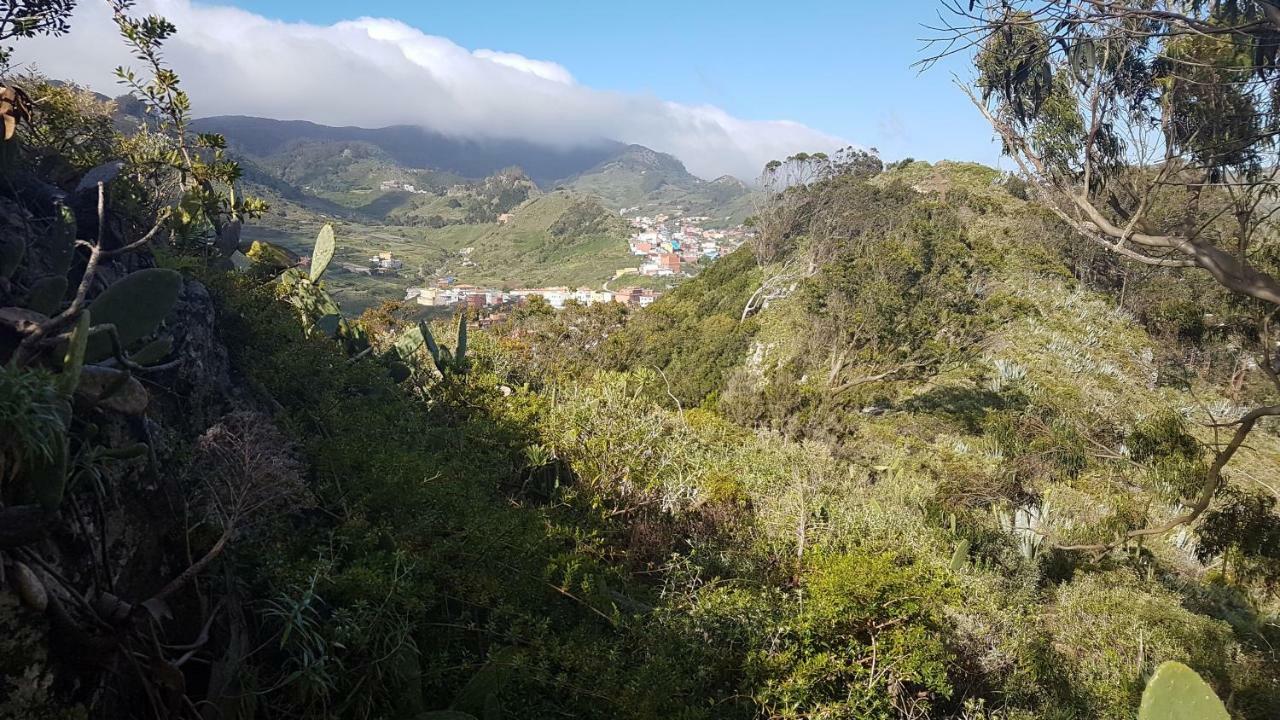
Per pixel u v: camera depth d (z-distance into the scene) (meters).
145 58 4.70
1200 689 2.64
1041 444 15.47
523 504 5.65
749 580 5.33
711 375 30.56
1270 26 3.84
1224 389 23.14
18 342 2.75
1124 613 8.05
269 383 5.03
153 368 3.24
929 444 19.06
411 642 3.27
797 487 7.55
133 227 4.88
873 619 4.62
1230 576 11.00
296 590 3.09
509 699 3.54
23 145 4.79
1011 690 5.46
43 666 2.14
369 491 4.27
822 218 48.78
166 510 3.04
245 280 6.23
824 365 26.73
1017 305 30.00
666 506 6.29
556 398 7.36
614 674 3.68
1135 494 13.97
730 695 4.07
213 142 5.34
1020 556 10.41
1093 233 5.72
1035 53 5.13
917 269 28.80
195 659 2.75
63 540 2.45
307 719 2.86
